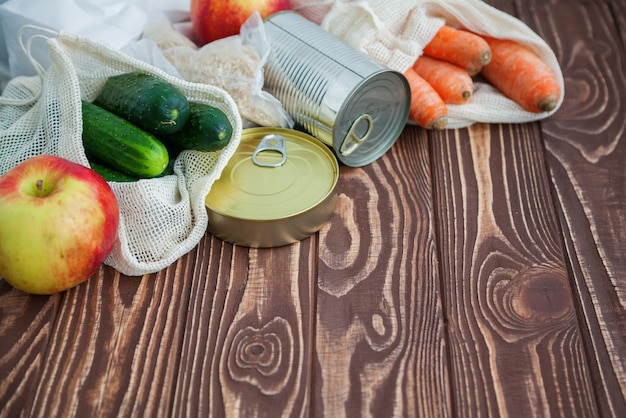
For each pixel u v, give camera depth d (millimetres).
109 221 626
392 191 744
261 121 748
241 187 694
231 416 601
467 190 748
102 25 768
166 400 607
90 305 656
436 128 780
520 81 790
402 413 605
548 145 787
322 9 813
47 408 602
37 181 609
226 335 641
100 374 619
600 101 833
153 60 747
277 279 674
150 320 648
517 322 653
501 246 704
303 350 634
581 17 924
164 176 689
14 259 608
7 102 714
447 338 644
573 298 671
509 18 800
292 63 740
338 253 694
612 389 620
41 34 743
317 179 703
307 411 604
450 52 792
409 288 672
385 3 781
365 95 727
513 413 606
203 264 683
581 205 736
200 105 690
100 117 666
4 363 624
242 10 776
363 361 629
